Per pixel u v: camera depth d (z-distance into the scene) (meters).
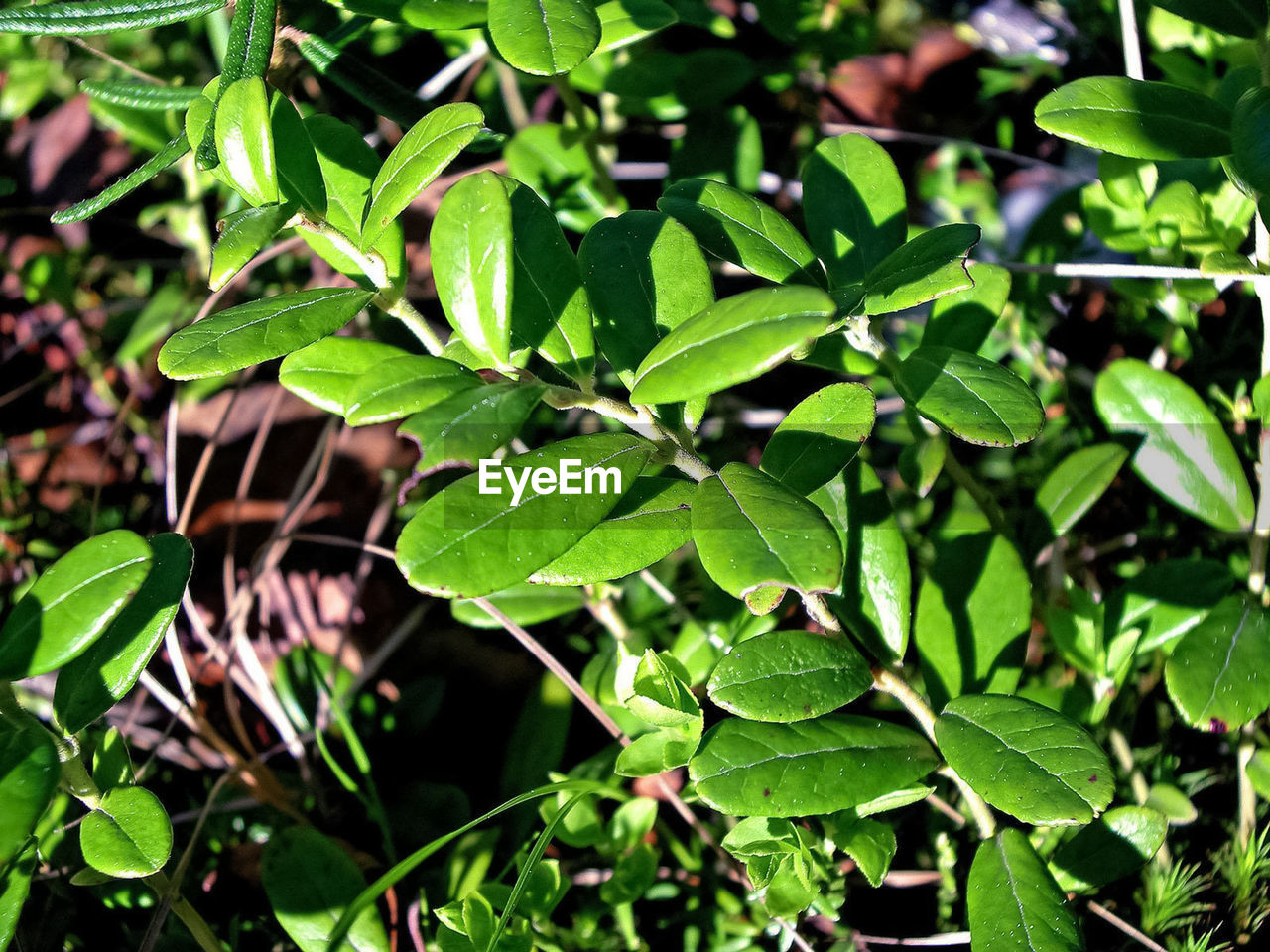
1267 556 0.19
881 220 0.19
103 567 0.16
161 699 0.22
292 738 0.22
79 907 0.20
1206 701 0.17
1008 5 0.27
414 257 0.26
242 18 0.18
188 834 0.22
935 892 0.20
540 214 0.16
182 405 0.26
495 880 0.21
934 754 0.17
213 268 0.15
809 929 0.20
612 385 0.25
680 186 0.18
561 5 0.17
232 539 0.23
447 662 0.23
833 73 0.27
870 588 0.18
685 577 0.23
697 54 0.25
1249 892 0.19
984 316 0.19
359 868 0.20
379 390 0.14
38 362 0.27
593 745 0.22
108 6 0.19
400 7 0.20
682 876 0.20
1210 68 0.23
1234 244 0.21
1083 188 0.22
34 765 0.15
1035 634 0.22
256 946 0.21
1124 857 0.18
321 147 0.18
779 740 0.16
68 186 0.28
